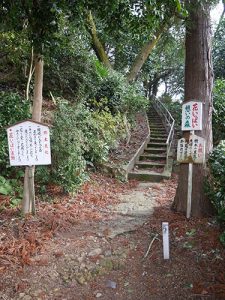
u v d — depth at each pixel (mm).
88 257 3264
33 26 3316
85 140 5855
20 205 4328
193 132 4035
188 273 2982
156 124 12156
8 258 3121
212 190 3938
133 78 11242
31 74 6762
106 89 8961
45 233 3641
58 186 5184
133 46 12477
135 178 6684
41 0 3033
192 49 4129
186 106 4047
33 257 3197
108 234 3748
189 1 3682
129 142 8555
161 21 3535
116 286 2900
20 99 5918
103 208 4691
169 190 5871
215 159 3906
